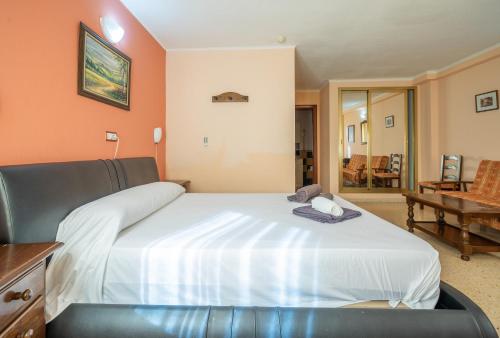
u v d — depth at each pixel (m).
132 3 2.24
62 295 1.03
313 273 1.04
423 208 4.00
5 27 1.16
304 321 0.94
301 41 3.04
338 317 0.95
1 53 1.14
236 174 3.24
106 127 1.97
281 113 3.19
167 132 3.25
